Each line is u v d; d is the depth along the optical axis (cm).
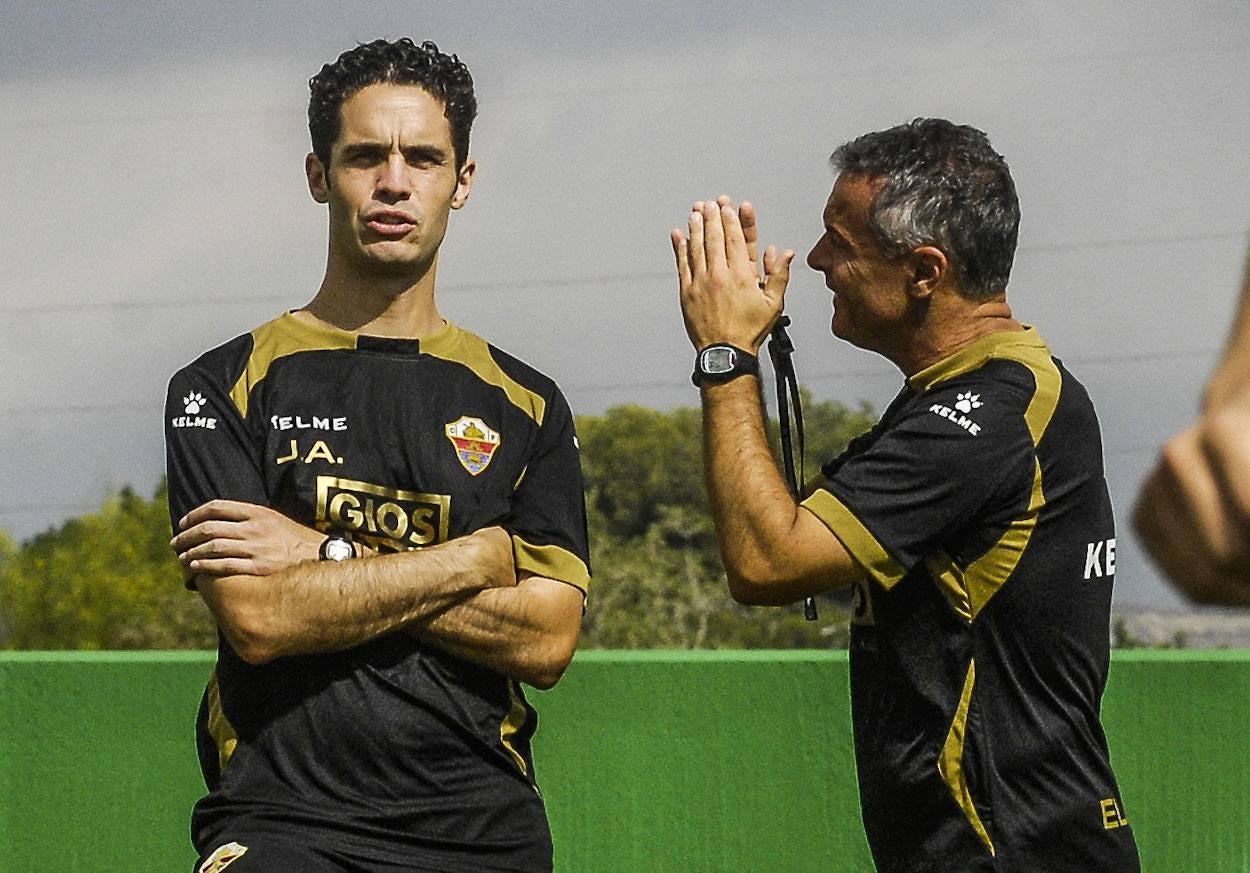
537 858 580
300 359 586
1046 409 496
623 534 8956
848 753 752
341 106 584
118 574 9588
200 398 580
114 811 782
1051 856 496
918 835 507
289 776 557
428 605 561
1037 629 498
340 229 587
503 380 603
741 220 545
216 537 555
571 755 768
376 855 551
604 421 9075
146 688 783
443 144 588
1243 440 168
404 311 593
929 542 492
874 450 497
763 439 513
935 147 511
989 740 497
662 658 763
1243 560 169
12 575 9656
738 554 500
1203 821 738
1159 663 743
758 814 756
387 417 580
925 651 504
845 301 527
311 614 549
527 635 577
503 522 588
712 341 526
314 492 569
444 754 566
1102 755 515
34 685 789
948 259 506
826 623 7694
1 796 788
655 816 762
